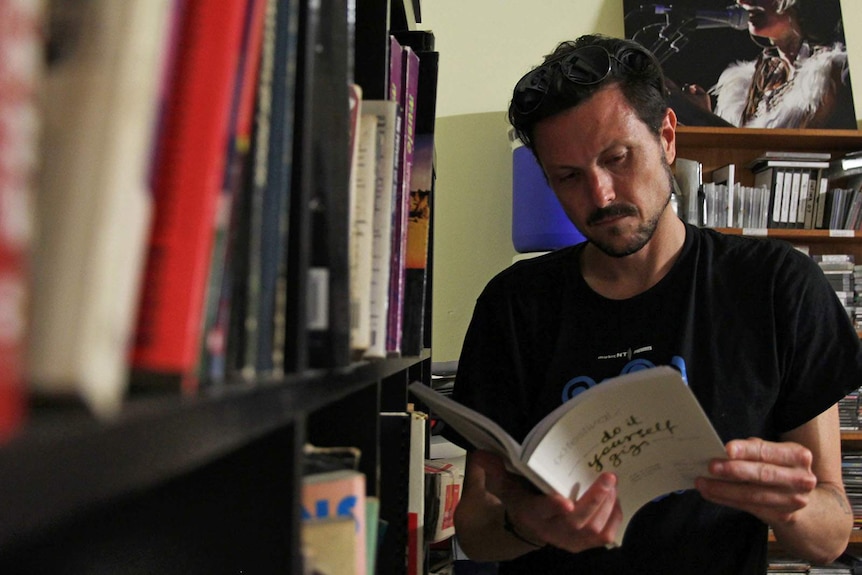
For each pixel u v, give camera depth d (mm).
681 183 2289
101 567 482
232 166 301
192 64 271
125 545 473
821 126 2479
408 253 835
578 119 1003
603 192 1010
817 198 2385
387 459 886
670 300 1107
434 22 2531
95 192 207
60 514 169
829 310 1067
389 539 869
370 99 701
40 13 209
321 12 470
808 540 931
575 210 1070
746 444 738
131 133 215
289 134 383
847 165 2424
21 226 185
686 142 2467
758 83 2479
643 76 1025
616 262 1127
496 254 2473
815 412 1036
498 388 1188
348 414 708
